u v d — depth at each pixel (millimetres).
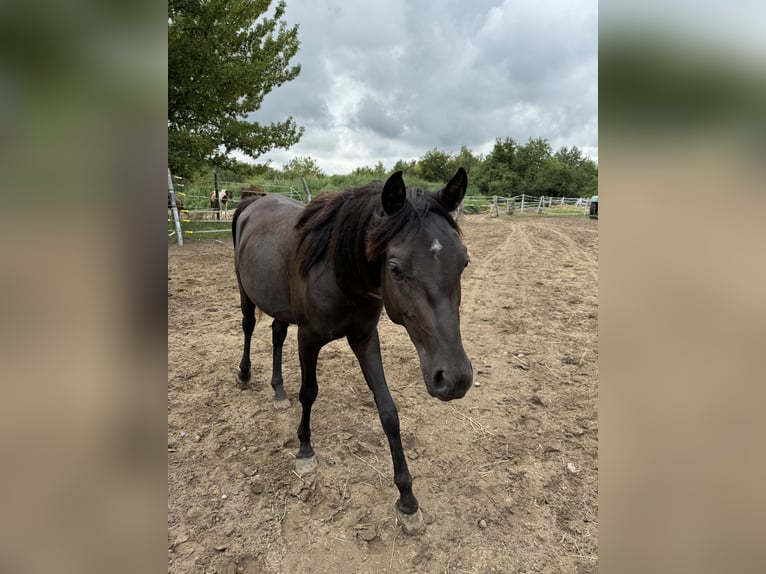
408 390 3305
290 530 1977
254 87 11547
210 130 11211
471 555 1858
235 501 2143
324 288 2012
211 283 6316
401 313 1657
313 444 2617
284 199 3189
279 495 2191
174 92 10078
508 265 8531
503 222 19156
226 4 10266
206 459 2455
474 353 4027
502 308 5492
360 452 2547
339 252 1901
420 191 1785
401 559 1836
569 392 3301
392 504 2141
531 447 2609
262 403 3092
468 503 2150
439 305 1531
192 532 1946
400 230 1615
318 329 2121
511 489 2256
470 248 10836
